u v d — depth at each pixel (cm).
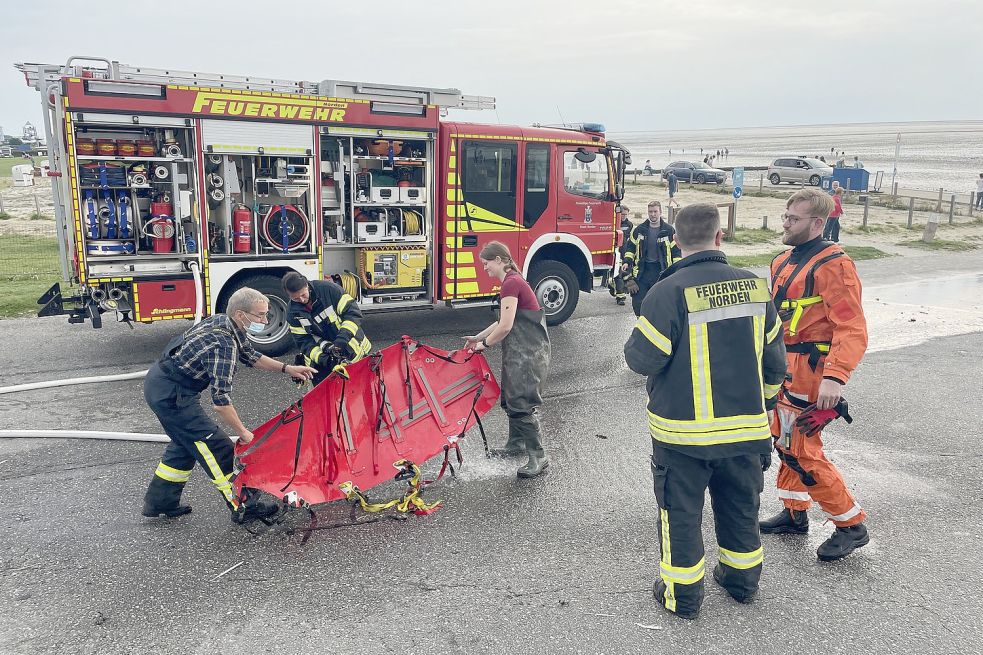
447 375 517
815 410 381
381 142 838
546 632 334
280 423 438
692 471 335
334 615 345
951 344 912
